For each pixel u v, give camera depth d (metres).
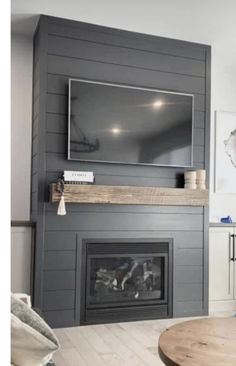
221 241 3.93
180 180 3.76
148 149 3.56
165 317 3.61
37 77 3.44
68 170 3.36
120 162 3.46
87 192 3.25
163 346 1.54
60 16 3.34
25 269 3.24
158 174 3.68
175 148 3.66
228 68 4.50
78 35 3.42
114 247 3.47
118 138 3.46
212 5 3.08
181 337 1.66
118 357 2.58
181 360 1.38
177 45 3.78
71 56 3.40
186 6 3.10
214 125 4.45
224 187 4.45
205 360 1.38
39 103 3.29
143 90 3.57
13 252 3.20
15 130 3.65
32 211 3.54
